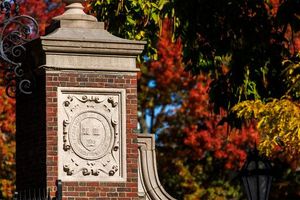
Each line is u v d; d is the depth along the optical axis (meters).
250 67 31.61
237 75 31.53
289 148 26.72
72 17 23.42
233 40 31.77
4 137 40.53
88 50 22.95
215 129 44.66
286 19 31.77
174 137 46.94
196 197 45.25
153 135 25.75
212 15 31.53
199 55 31.72
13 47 23.75
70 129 22.83
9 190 39.94
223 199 45.22
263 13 31.94
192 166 46.19
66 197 22.64
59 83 22.86
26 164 23.80
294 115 25.98
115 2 30.02
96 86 23.00
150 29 30.20
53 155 22.69
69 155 22.80
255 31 31.81
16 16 24.02
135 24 30.00
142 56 30.38
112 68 23.09
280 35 31.98
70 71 22.92
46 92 22.80
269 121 26.23
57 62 22.88
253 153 25.23
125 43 23.12
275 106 26.17
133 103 23.14
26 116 23.94
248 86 31.48
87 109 22.95
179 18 30.98
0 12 24.22
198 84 45.19
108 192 22.88
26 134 23.88
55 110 22.80
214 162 45.88
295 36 41.25
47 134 22.70
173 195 46.25
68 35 23.05
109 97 23.06
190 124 46.34
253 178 24.92
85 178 22.80
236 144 44.31
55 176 22.66
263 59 31.72
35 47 23.25
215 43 31.69
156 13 30.03
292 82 28.03
